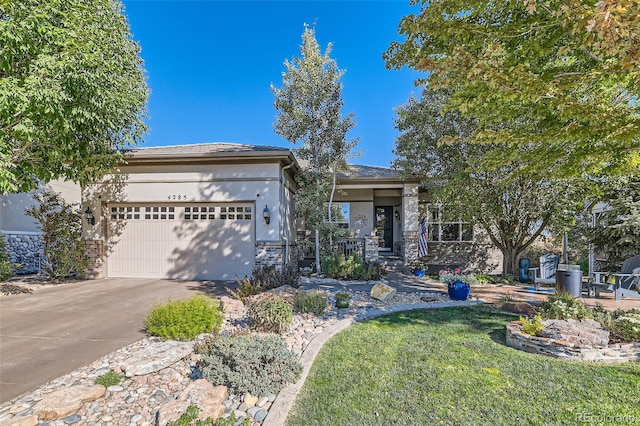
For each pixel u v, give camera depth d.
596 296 9.31
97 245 12.25
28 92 6.41
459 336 5.74
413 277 13.22
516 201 11.51
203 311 5.56
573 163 5.27
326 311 7.40
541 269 11.03
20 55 6.84
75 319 6.80
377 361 4.68
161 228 12.30
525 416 3.31
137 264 12.34
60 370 4.32
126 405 3.48
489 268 16.19
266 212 11.63
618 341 5.06
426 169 13.05
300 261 15.92
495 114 6.00
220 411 3.31
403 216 15.38
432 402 3.59
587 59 4.95
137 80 10.38
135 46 10.73
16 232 13.41
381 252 17.91
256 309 5.93
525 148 6.91
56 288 10.27
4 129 7.14
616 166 5.33
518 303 7.73
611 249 11.09
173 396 3.65
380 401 3.62
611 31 3.20
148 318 6.05
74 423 3.16
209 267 12.09
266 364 3.95
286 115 13.02
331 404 3.57
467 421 3.24
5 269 11.00
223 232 12.12
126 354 4.88
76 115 7.63
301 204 12.81
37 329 6.12
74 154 9.15
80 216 12.20
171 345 4.91
